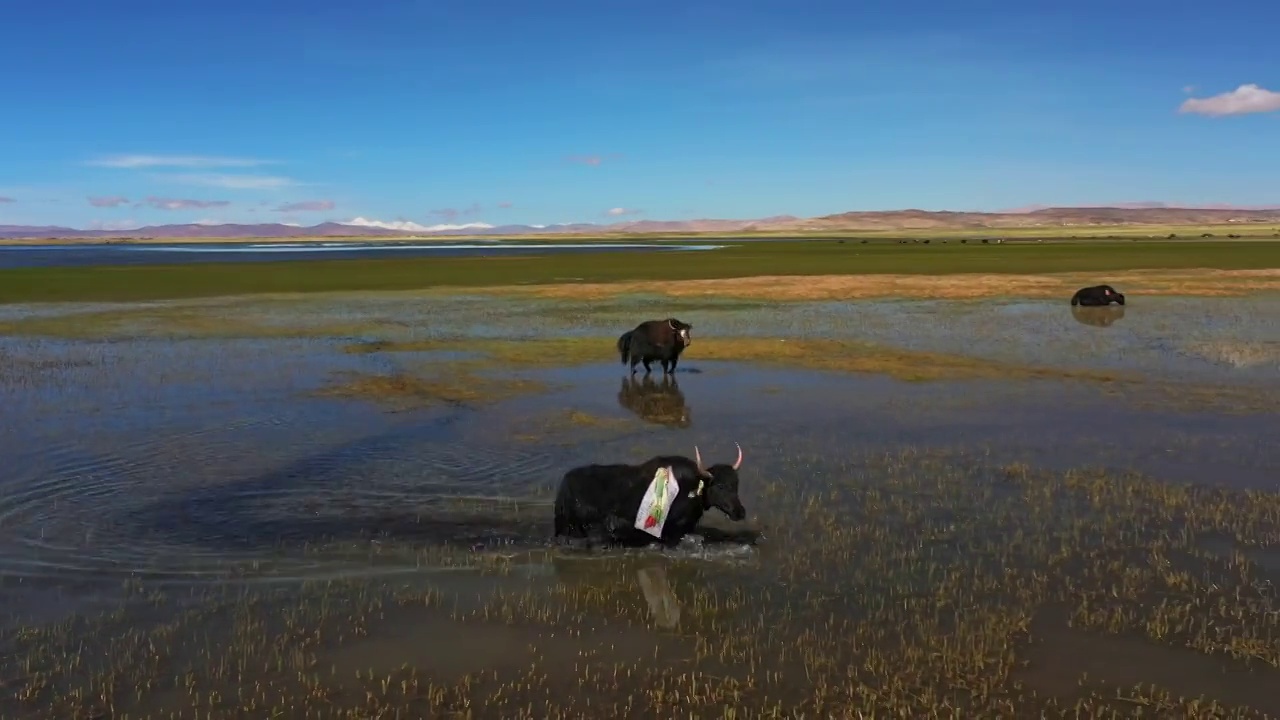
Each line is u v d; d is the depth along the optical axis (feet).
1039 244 420.77
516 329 107.34
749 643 27.99
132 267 258.98
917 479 44.57
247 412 60.39
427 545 36.50
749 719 23.72
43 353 86.07
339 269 238.07
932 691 24.99
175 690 25.25
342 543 36.65
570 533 37.27
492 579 33.22
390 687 25.48
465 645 28.02
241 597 31.42
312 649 27.71
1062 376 73.36
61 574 33.35
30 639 28.22
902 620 29.40
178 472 46.24
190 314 123.65
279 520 39.27
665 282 180.14
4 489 43.21
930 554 34.96
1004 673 25.95
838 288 163.02
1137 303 135.33
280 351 88.28
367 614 30.17
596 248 458.09
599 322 114.93
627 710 24.25
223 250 518.37
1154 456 48.78
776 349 89.20
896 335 100.01
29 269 246.88
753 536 37.06
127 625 29.22
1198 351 86.58
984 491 42.52
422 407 62.28
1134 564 33.71
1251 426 55.52
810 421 58.03
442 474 46.06
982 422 57.31
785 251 358.84
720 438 53.57
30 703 24.50
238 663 26.81
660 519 35.86
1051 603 30.53
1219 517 38.40
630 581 32.94
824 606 30.58
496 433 54.85
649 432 55.21
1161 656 26.89
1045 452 49.75
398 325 111.14
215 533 37.70
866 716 23.76
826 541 36.42
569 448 51.29
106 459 48.57
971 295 150.10
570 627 29.25
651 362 81.92
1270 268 212.43
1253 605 30.12
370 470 46.73
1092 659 26.76
